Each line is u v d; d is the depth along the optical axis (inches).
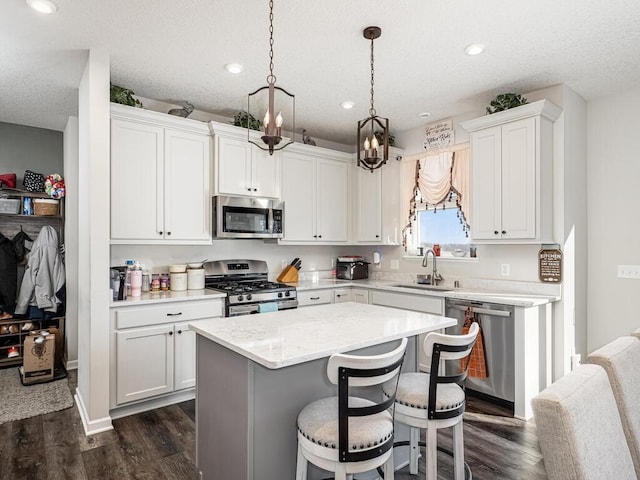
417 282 171.9
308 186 173.6
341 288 172.2
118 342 114.3
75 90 133.4
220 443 76.4
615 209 134.6
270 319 90.0
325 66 117.4
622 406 49.5
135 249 142.3
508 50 107.3
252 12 90.2
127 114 125.3
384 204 181.5
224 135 145.5
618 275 133.6
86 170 113.2
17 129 168.6
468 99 143.5
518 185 127.7
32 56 109.8
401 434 93.3
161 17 91.9
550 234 128.8
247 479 68.4
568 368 129.4
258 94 138.4
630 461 41.6
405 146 181.2
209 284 155.3
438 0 85.8
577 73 121.0
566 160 129.1
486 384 126.0
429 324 85.2
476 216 138.9
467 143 157.2
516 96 129.7
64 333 168.4
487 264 150.9
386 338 74.2
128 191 125.6
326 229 180.1
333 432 60.3
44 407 122.7
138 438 104.0
